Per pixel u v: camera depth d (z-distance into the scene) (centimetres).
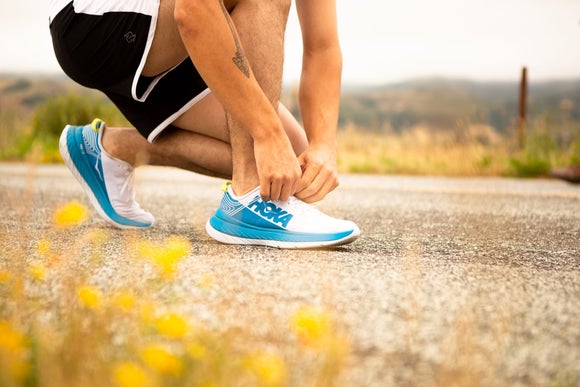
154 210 281
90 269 128
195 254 153
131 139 198
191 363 76
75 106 962
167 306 105
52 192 356
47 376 73
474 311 106
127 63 167
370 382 80
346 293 115
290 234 165
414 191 438
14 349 73
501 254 169
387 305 108
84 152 202
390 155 797
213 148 187
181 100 178
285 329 96
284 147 159
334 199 365
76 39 167
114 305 93
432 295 115
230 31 147
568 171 551
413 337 93
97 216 242
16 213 246
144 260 139
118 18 162
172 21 162
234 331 91
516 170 700
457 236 205
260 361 76
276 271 132
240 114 155
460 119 762
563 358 88
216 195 374
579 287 124
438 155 760
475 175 714
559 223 249
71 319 92
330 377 76
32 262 138
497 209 309
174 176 582
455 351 86
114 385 72
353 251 164
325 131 178
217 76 149
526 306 110
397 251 167
